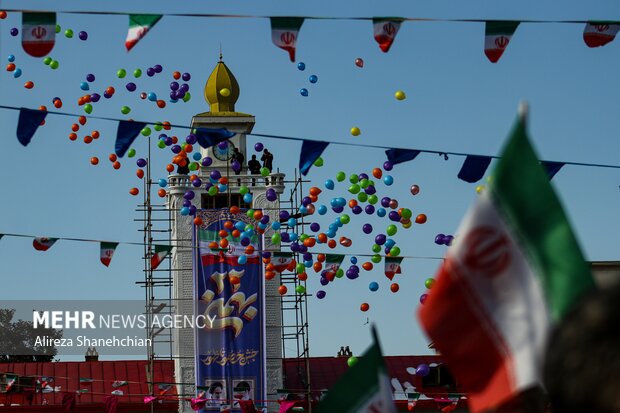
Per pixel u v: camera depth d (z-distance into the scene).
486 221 4.33
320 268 32.53
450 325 4.33
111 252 24.20
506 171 4.36
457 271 4.34
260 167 53.50
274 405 51.28
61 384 52.72
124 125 17.02
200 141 17.42
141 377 53.75
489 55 13.49
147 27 13.14
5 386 48.31
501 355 4.24
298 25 12.98
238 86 56.44
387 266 26.73
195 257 50.50
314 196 34.19
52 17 13.37
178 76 34.91
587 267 4.19
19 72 28.77
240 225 37.88
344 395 6.54
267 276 33.34
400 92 22.02
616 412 2.76
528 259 4.27
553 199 4.29
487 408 4.24
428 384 52.72
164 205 53.16
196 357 50.03
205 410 49.78
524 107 4.36
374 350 6.54
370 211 30.69
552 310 4.20
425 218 30.86
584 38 14.12
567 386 2.83
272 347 51.81
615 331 2.81
